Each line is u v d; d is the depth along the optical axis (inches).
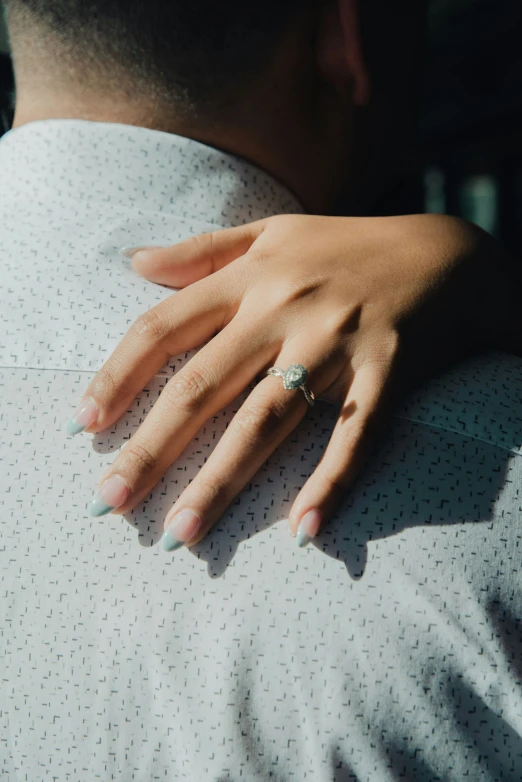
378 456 12.9
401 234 15.5
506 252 16.6
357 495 12.7
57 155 14.8
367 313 13.7
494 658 12.3
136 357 13.0
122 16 14.3
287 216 15.2
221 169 15.2
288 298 13.6
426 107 90.1
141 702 12.4
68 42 14.6
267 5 14.6
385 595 12.3
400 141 18.6
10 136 15.4
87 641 12.6
